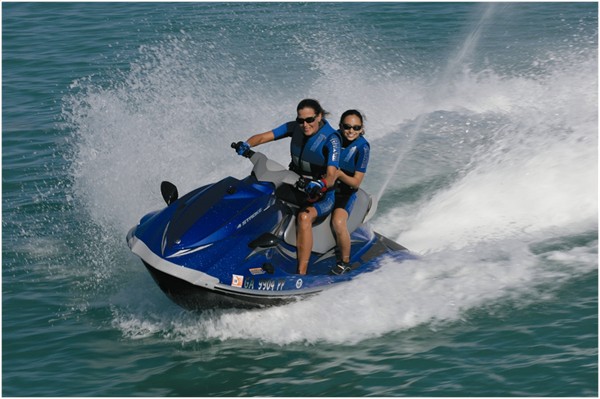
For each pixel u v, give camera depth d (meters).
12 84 35.78
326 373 14.96
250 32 42.62
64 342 16.42
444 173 23.88
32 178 25.53
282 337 16.23
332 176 16.48
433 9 47.97
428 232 20.86
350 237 18.52
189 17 46.53
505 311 16.75
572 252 19.20
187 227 16.08
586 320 16.22
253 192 16.97
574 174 22.48
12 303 18.14
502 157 24.22
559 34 41.19
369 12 47.25
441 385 14.30
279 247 17.28
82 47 41.22
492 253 19.20
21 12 50.78
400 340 15.94
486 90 31.61
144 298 18.14
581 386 13.98
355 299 16.97
